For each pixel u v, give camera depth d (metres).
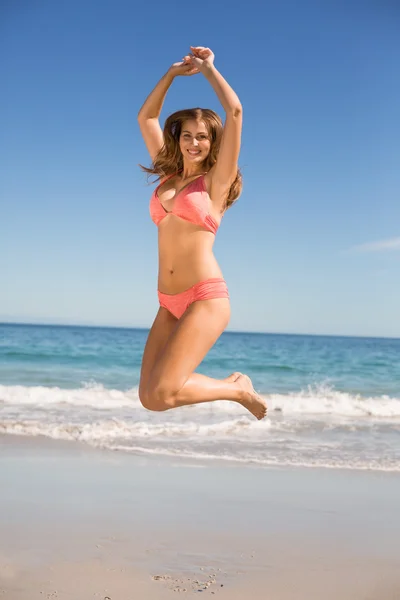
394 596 4.01
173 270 3.55
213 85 3.43
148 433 9.17
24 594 3.94
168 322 3.69
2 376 18.81
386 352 31.77
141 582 4.16
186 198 3.48
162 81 3.75
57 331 56.16
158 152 3.76
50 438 8.61
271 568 4.44
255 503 5.96
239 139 3.39
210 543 4.89
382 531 5.27
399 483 6.79
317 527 5.33
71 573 4.28
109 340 35.69
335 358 27.16
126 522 5.32
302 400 13.44
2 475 6.68
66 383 17.56
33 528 5.12
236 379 3.71
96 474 6.83
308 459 7.84
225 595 3.99
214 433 9.38
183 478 6.77
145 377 3.52
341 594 4.03
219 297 3.46
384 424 10.74
